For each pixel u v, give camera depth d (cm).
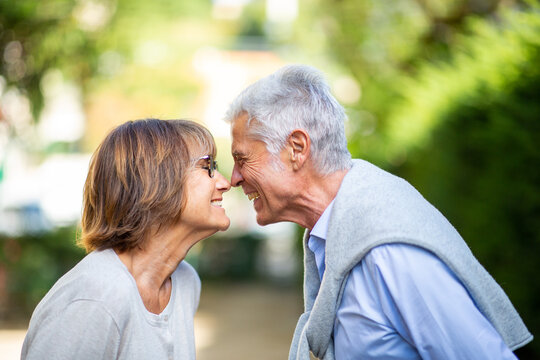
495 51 370
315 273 227
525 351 396
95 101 988
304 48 949
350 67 852
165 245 196
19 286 854
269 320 933
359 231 194
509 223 388
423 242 186
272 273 1591
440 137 490
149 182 189
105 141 195
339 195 204
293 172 212
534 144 354
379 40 745
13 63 715
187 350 201
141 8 803
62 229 912
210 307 1066
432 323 183
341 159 213
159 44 875
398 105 624
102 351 174
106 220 192
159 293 201
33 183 1293
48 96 773
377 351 193
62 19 711
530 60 346
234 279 1482
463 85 416
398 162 718
